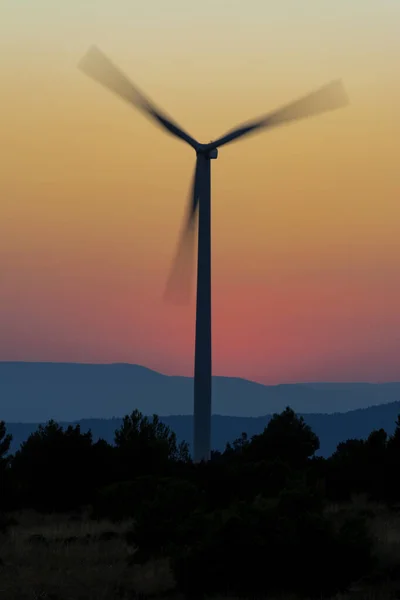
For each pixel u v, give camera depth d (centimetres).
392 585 12519
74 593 12731
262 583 12662
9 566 14262
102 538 16912
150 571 13738
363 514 18238
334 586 12588
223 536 12862
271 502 14388
